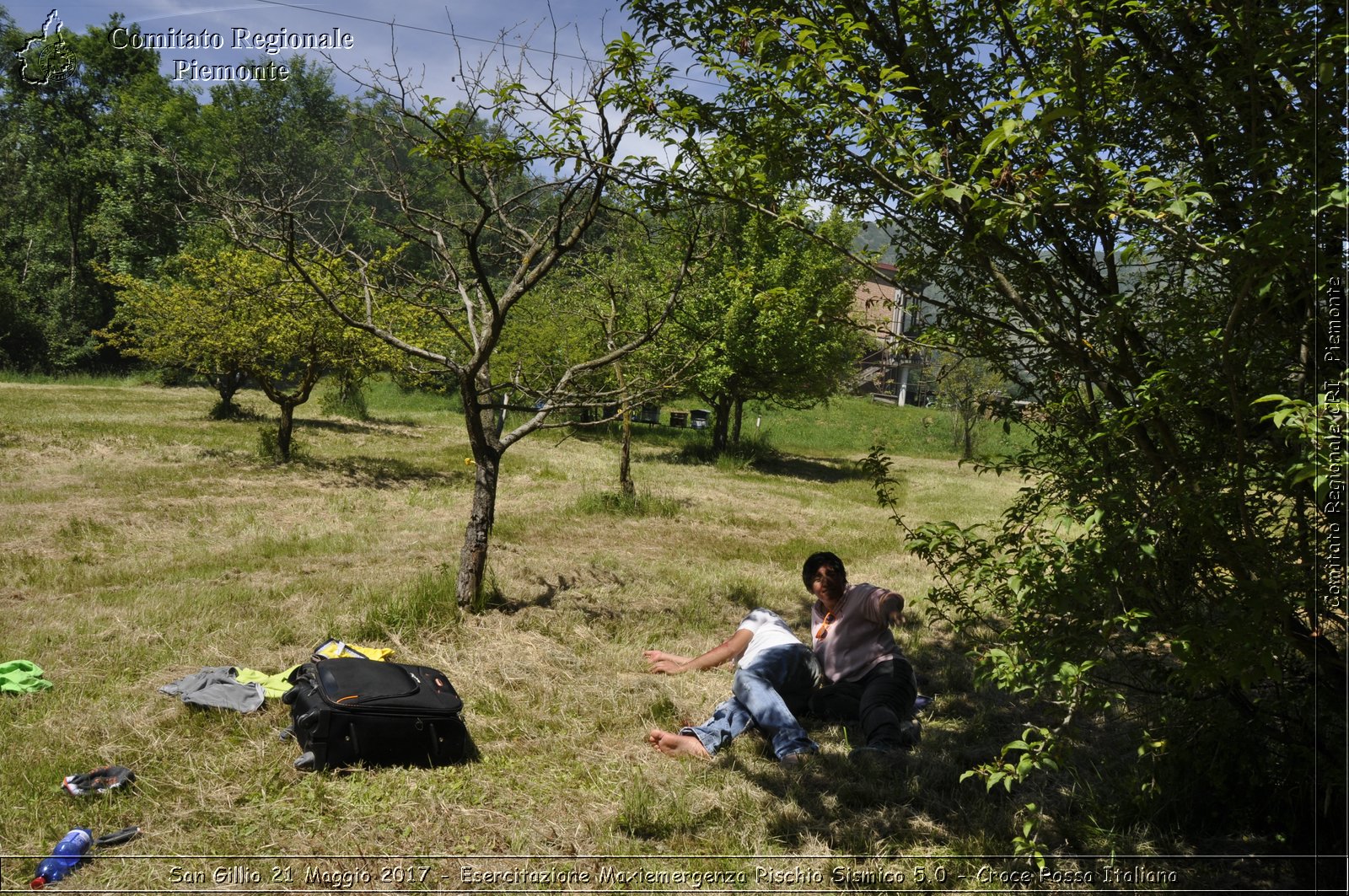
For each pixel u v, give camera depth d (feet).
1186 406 10.93
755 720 15.85
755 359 76.28
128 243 130.52
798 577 32.71
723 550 37.99
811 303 18.29
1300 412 8.20
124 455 55.31
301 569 29.22
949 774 15.02
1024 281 12.77
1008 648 12.34
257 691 16.72
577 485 55.31
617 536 39.40
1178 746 13.07
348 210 24.97
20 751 13.98
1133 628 10.76
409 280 26.66
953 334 14.08
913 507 57.67
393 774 14.05
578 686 18.70
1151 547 10.71
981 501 62.23
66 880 10.85
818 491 66.28
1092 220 10.98
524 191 24.16
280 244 27.61
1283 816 12.86
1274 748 13.25
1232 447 11.43
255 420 84.99
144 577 27.58
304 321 52.47
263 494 45.47
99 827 12.16
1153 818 13.23
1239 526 11.49
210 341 53.36
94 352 140.87
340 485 50.37
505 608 24.36
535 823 12.93
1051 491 13.41
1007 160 9.62
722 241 23.32
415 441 78.38
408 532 37.22
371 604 23.15
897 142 10.84
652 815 13.08
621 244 23.99
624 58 12.91
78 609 22.71
